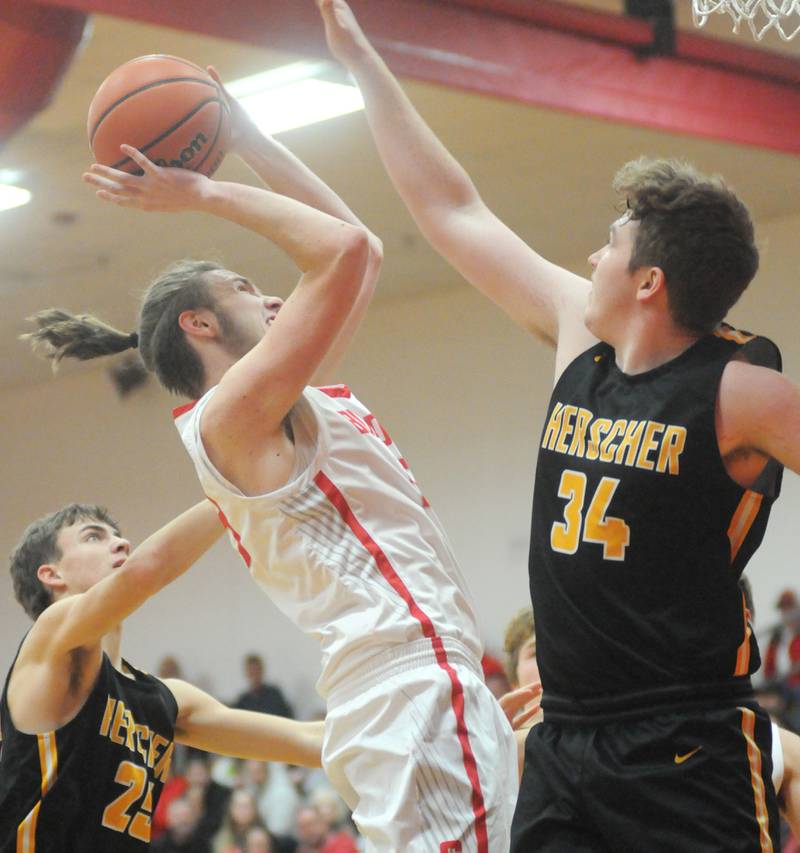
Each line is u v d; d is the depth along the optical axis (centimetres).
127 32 985
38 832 445
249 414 345
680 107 892
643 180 310
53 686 448
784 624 1338
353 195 1381
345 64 396
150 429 1953
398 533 364
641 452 303
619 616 302
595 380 322
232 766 1420
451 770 345
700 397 300
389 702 349
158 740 476
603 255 321
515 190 1371
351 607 358
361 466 367
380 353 1753
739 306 1468
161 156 377
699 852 288
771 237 1459
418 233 1504
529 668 482
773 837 298
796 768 388
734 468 302
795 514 1402
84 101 1111
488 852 344
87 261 1579
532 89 838
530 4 840
